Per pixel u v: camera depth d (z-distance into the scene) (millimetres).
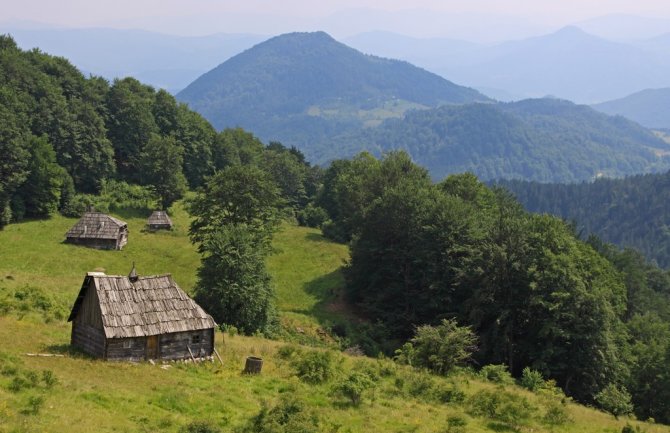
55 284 73125
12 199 106812
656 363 63594
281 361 46438
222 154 164750
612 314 64875
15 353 37531
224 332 58406
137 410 30438
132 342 41094
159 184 126375
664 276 144250
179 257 100438
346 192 118250
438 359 55125
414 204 84500
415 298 81250
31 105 125812
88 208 108438
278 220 87250
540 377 57281
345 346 72125
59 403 28922
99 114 144875
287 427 28484
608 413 53219
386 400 39469
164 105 159500
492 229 76750
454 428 33469
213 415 31719
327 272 99062
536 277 68500
